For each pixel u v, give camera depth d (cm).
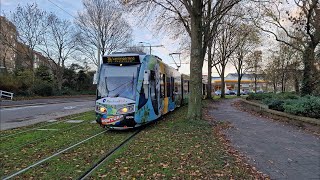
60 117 1894
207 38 1800
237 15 1903
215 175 612
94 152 834
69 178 603
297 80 3045
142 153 799
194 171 636
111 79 1284
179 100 2352
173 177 598
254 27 2541
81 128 1338
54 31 5441
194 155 771
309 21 2202
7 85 3991
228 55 4391
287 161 752
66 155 802
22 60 5491
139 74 1280
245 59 5553
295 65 3103
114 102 1217
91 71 6619
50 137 1105
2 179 604
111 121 1207
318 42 2250
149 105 1329
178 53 3319
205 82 5025
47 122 1627
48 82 5097
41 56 6144
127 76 1277
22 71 4744
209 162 705
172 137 1035
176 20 1900
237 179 593
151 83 1370
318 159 775
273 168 688
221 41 4341
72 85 6288
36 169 672
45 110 2475
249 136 1106
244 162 727
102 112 1225
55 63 5550
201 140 979
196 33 1391
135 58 1299
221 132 1173
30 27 4966
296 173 651
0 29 4712
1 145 966
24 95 4241
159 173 623
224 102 3588
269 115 1848
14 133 1230
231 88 10338
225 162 709
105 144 951
